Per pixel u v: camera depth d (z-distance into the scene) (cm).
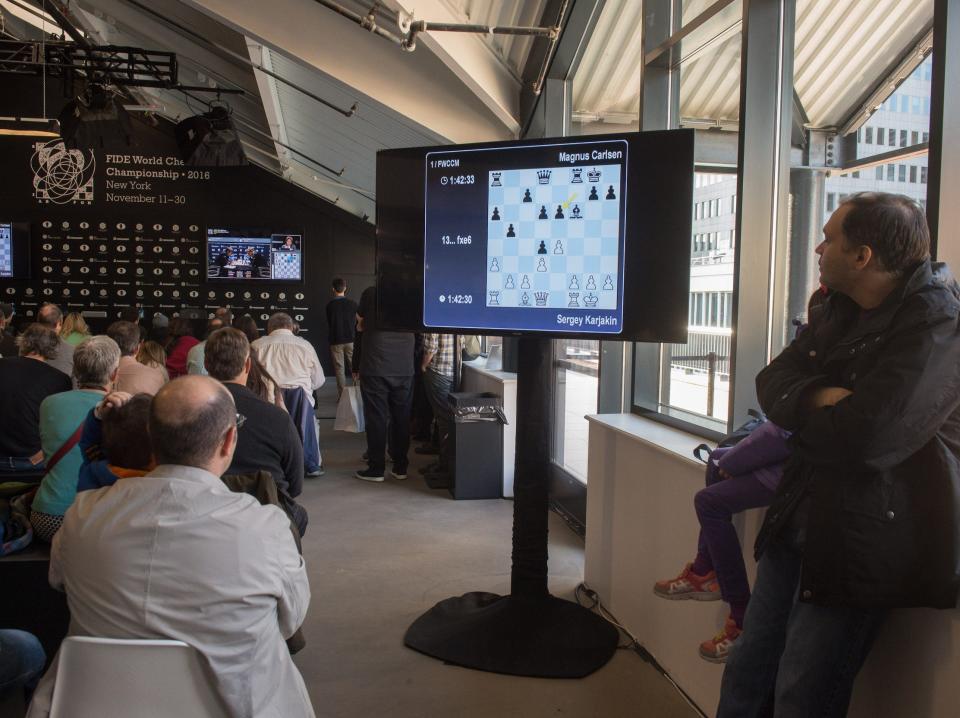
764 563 186
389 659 296
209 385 159
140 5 675
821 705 161
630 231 273
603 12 432
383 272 313
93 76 856
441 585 375
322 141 846
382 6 462
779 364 176
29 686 212
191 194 1280
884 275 152
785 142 268
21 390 392
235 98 919
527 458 316
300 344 570
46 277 1255
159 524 146
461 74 464
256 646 151
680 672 273
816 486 156
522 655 292
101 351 303
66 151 1245
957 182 176
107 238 1263
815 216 265
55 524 269
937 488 146
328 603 351
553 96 497
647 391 369
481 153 295
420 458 697
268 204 1295
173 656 144
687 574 244
